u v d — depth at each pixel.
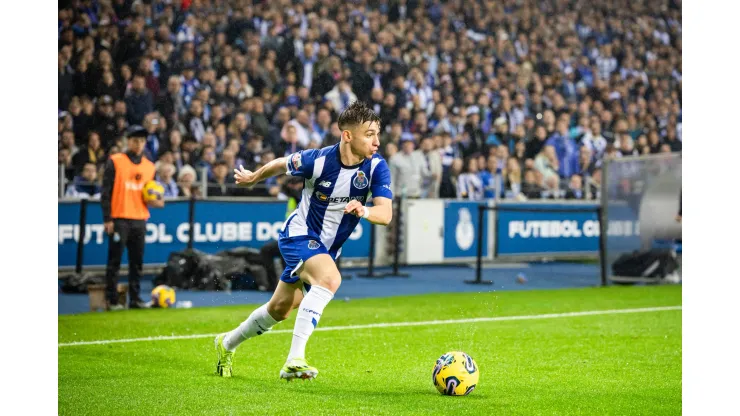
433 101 17.25
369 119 4.46
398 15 18.33
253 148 14.29
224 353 5.18
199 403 4.47
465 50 18.48
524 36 19.61
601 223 12.46
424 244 14.45
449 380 4.65
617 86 20.28
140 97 14.11
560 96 18.84
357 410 4.29
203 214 12.15
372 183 4.61
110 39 14.43
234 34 15.84
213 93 14.77
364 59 16.88
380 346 6.56
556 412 4.33
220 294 10.51
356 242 13.81
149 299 10.15
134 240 9.20
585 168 18.11
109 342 6.68
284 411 4.27
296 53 16.17
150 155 13.70
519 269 14.73
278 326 7.62
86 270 11.45
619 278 12.49
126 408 4.38
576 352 6.31
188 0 15.46
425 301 10.05
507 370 5.55
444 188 15.92
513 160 16.55
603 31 21.03
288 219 4.80
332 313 8.80
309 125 15.14
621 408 4.46
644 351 6.38
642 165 12.39
